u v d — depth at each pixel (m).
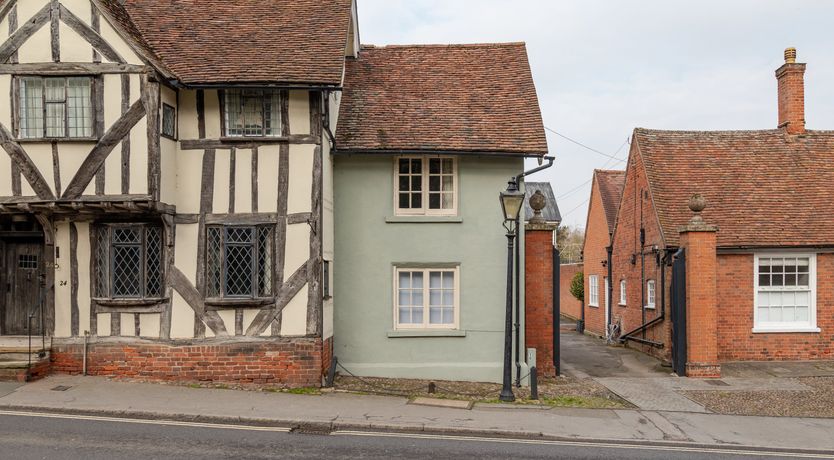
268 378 11.83
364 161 13.64
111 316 11.82
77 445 8.00
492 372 13.54
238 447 8.15
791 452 9.00
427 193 13.78
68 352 11.80
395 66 15.77
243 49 12.48
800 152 18.27
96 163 11.06
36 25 11.23
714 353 14.32
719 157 18.41
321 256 11.94
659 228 16.94
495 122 14.09
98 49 11.17
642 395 12.45
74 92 11.26
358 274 13.59
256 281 11.87
